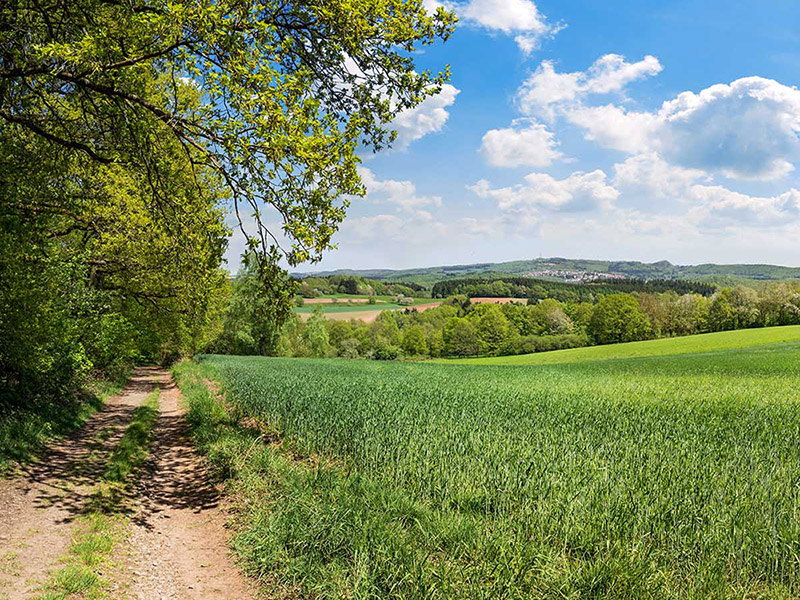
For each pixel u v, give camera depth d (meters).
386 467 8.68
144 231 15.20
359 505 6.90
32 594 5.00
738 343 67.94
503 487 7.21
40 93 9.48
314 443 10.91
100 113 9.52
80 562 5.89
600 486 7.24
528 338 99.06
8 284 10.61
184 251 10.55
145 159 9.23
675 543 5.58
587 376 35.06
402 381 26.89
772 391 23.72
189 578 5.89
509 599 4.69
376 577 5.16
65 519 7.32
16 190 10.15
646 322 92.56
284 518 6.73
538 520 6.14
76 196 12.03
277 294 10.35
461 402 17.08
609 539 5.61
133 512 8.03
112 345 21.39
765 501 6.73
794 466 9.05
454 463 8.49
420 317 131.12
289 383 21.36
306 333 87.38
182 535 7.31
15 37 9.08
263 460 9.88
